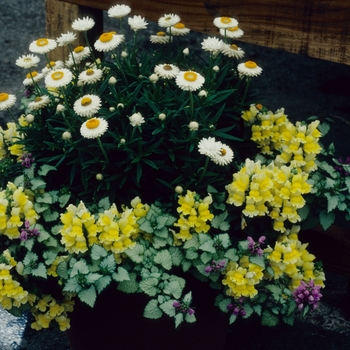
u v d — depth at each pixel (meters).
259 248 1.05
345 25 1.13
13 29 2.53
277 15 1.20
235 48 1.25
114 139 1.16
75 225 1.04
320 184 1.16
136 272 1.06
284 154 1.19
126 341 1.13
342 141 2.02
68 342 1.30
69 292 1.08
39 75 1.25
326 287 1.49
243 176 1.08
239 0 1.22
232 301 1.08
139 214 1.10
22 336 1.36
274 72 2.43
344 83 2.35
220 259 1.06
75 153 1.14
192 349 1.15
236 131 1.28
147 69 1.25
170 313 1.01
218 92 1.19
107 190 1.14
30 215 1.07
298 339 1.36
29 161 1.14
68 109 1.15
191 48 2.47
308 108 2.21
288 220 1.15
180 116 1.15
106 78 1.21
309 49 1.18
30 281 1.07
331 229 1.31
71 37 1.23
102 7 1.37
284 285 1.11
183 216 1.12
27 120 1.16
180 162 1.15
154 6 1.32
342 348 1.35
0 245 1.10
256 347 1.34
